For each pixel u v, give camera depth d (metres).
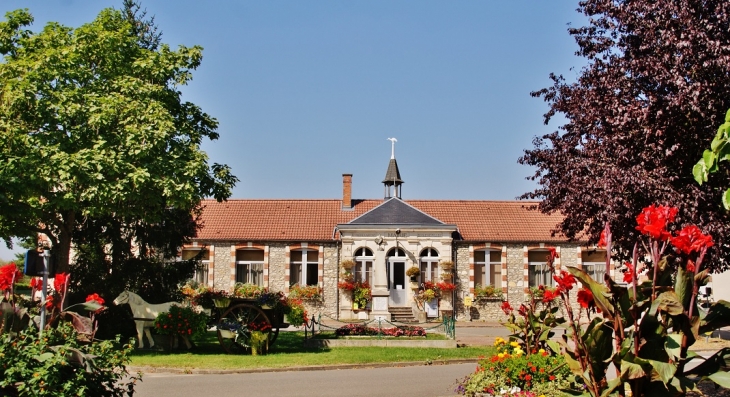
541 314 14.20
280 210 38.84
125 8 33.97
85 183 17.97
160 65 21.39
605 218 14.21
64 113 18.55
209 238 36.06
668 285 7.70
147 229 24.69
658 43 13.95
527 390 11.49
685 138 13.58
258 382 15.02
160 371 16.64
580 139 16.59
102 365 8.69
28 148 18.20
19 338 8.56
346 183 39.34
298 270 36.44
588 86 16.03
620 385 7.33
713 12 13.44
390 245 36.00
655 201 13.06
